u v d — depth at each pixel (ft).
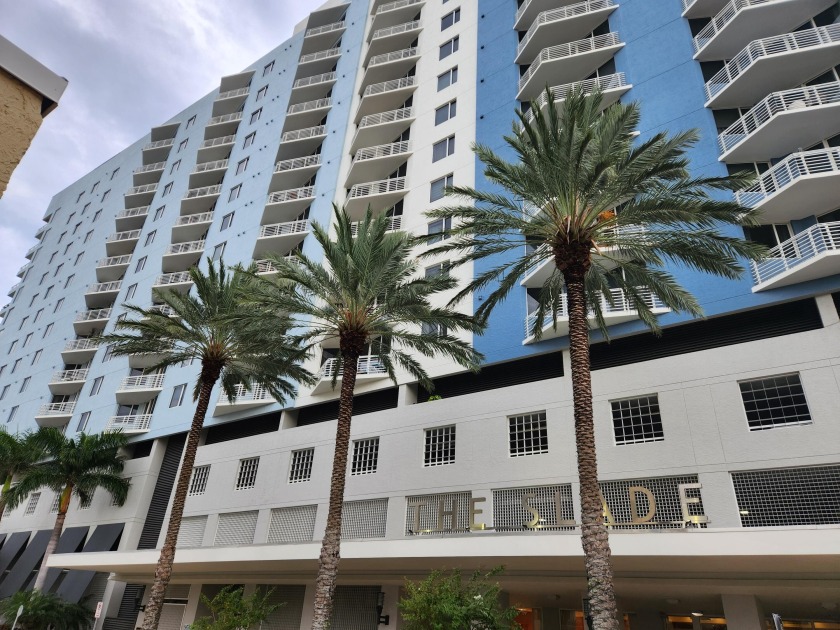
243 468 103.24
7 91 8.68
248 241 143.02
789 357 60.49
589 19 101.91
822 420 56.59
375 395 101.40
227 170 168.45
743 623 54.24
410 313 68.13
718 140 79.20
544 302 66.59
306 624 80.74
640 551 51.42
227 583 93.40
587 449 47.88
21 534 141.08
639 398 68.23
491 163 57.67
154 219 181.37
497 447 75.15
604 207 54.95
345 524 84.33
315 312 69.21
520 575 64.95
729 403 61.98
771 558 48.06
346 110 145.69
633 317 76.48
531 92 105.50
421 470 80.59
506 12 121.90
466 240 63.62
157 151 200.03
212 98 197.16
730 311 70.13
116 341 83.76
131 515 119.96
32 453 127.03
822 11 76.95
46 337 186.50
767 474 57.98
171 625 99.50
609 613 41.83
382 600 75.36
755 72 76.69
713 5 88.79
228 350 80.18
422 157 118.32
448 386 93.40
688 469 61.46
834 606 59.57
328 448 92.99
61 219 231.71
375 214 119.55
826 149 66.54
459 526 72.59
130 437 135.13
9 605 98.94
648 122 86.33
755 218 54.60
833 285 64.08
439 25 134.72
